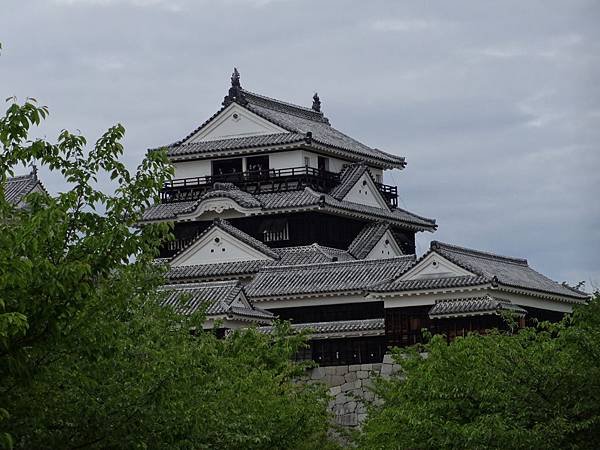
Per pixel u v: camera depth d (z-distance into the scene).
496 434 40.53
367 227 106.31
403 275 83.56
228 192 101.31
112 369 33.44
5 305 27.61
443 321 81.25
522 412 41.50
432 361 48.31
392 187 114.00
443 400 44.47
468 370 44.72
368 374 82.38
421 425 43.53
